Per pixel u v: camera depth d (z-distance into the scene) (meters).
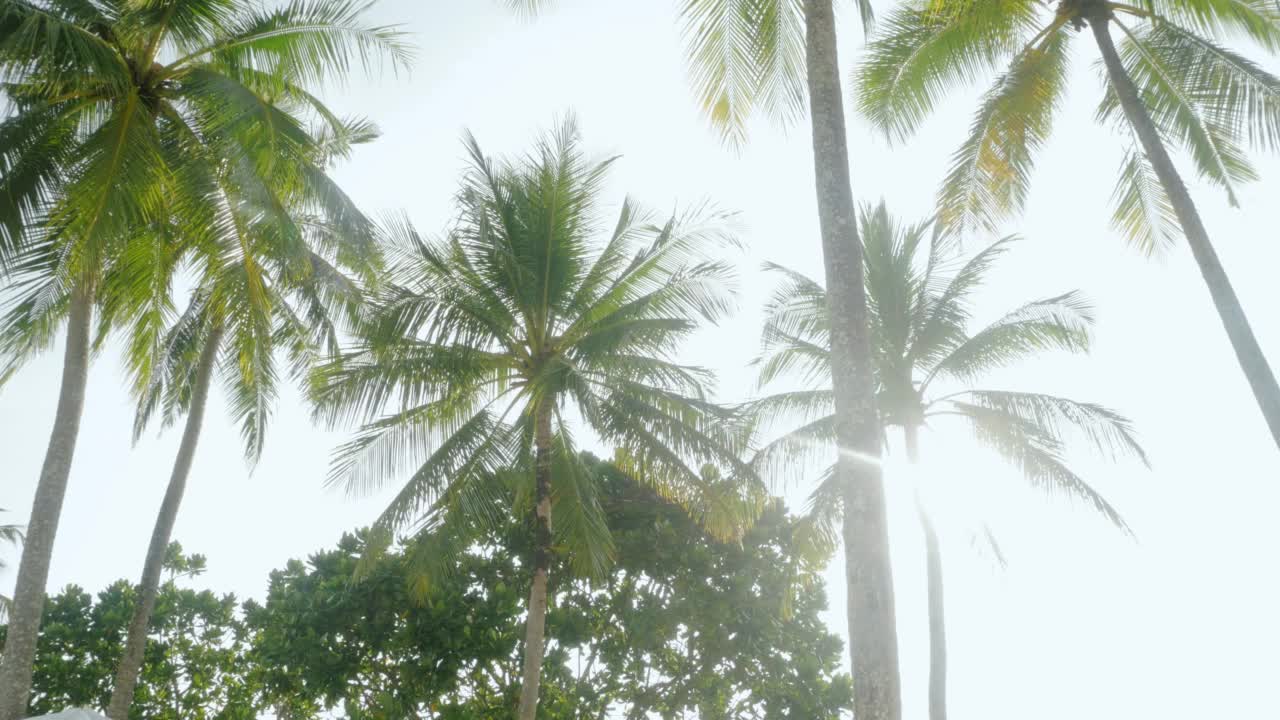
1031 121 12.87
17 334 12.12
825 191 7.50
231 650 23.28
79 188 11.41
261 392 17.94
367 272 15.37
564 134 16.14
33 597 11.93
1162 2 12.15
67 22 11.41
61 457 12.53
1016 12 12.20
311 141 13.42
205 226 12.59
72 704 21.05
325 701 19.92
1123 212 13.20
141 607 15.74
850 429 6.75
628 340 15.39
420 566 15.70
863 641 6.16
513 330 16.53
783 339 19.08
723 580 21.17
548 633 19.98
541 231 16.00
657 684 20.80
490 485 15.70
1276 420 9.61
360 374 15.16
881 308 18.98
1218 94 11.49
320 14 13.30
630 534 20.84
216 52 13.49
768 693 20.44
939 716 17.45
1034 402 17.73
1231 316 10.14
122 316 14.12
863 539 6.42
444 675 19.11
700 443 15.25
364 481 15.41
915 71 13.50
